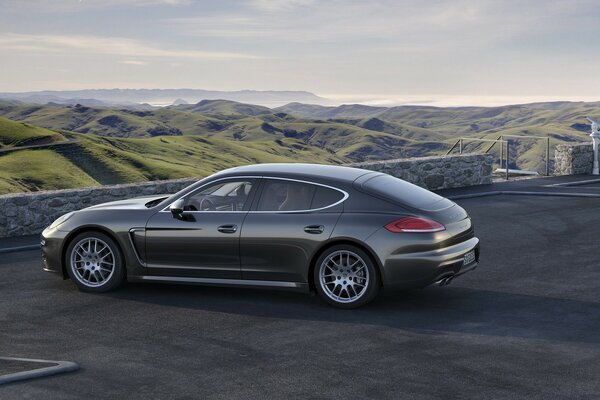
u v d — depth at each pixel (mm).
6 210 11781
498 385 4781
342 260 6973
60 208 12289
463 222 7180
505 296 7406
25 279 8641
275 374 5102
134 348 5836
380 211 6906
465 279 8211
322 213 7016
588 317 6559
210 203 7457
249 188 7355
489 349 5617
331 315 6762
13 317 6918
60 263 7918
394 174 15742
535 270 8633
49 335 6277
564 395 4562
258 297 7504
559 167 18969
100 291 7809
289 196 7195
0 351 5812
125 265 7750
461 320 6520
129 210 7734
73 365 5305
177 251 7453
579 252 9648
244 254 7215
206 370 5227
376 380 4930
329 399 4578
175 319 6738
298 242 7008
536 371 5062
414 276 6746
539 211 13258
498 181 17656
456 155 16609
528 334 6031
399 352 5586
